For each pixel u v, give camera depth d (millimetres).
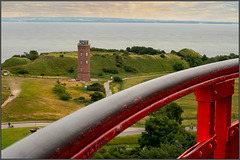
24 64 77000
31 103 41156
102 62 82062
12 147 1454
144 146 20219
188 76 2863
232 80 3578
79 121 1817
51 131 1650
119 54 91438
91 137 1871
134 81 69812
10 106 38406
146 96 2371
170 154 14789
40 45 171000
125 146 21422
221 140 3686
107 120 1985
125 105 2166
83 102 46625
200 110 3334
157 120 20703
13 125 29500
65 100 46844
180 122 27375
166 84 2600
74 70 76750
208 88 3223
